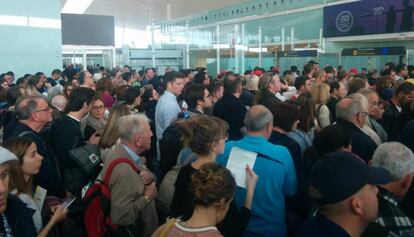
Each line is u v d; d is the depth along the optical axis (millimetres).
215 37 15156
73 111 3525
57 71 9586
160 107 4613
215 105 4297
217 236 1476
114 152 2547
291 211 2711
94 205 2428
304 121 3293
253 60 13781
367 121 3520
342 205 1402
